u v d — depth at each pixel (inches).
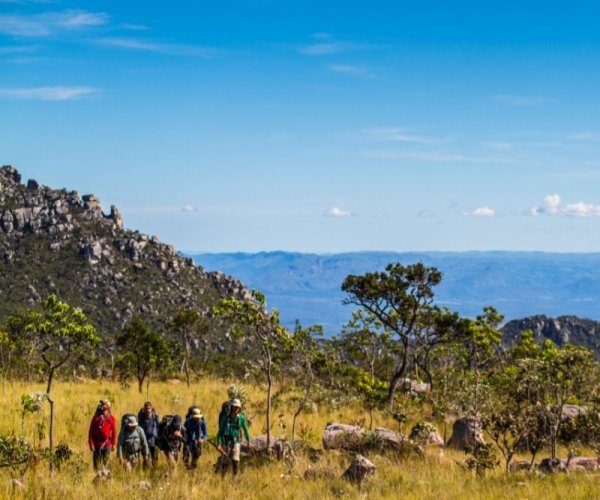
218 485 619.2
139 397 1381.6
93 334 926.4
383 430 947.3
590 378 899.4
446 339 1975.9
